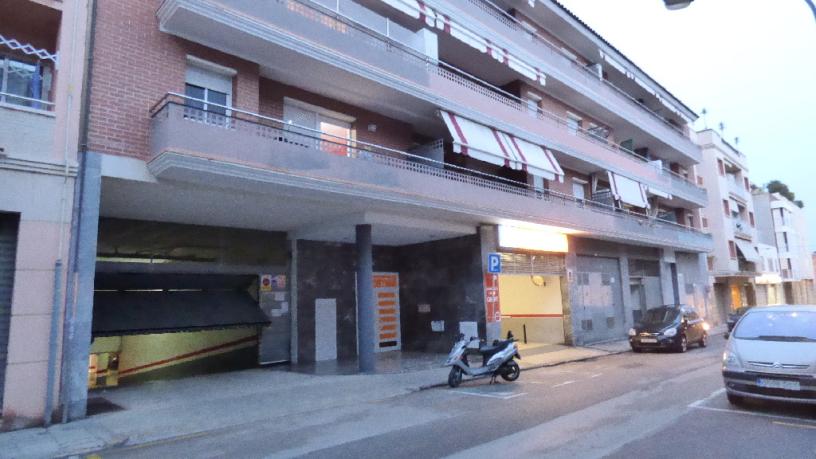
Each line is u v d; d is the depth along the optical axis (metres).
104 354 14.18
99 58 8.41
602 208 19.88
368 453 5.70
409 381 10.48
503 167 17.17
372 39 12.22
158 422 7.37
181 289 11.69
